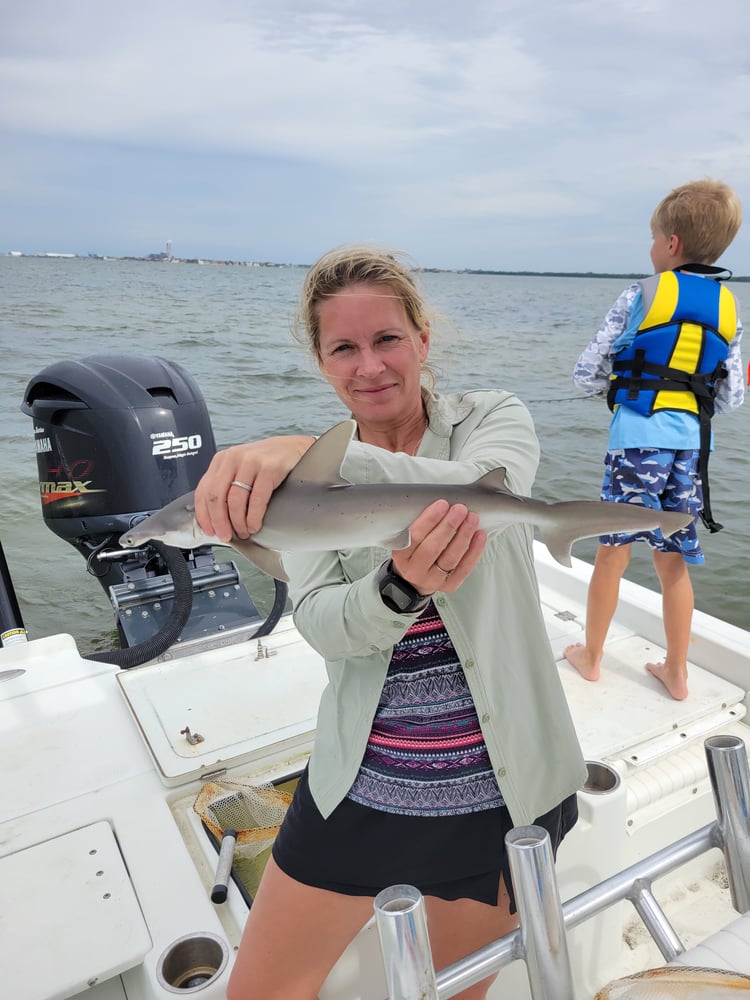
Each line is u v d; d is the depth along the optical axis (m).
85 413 3.60
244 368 13.52
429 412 1.44
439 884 1.35
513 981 1.89
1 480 6.83
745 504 6.38
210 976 1.65
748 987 0.98
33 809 2.12
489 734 1.31
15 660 2.89
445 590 1.08
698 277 2.90
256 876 1.98
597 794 1.92
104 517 3.64
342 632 1.21
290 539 1.11
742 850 1.24
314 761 1.44
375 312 1.31
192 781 2.19
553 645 3.00
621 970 2.11
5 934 1.67
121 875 1.84
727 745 1.23
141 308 29.81
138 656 2.88
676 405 2.81
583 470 7.45
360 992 1.71
